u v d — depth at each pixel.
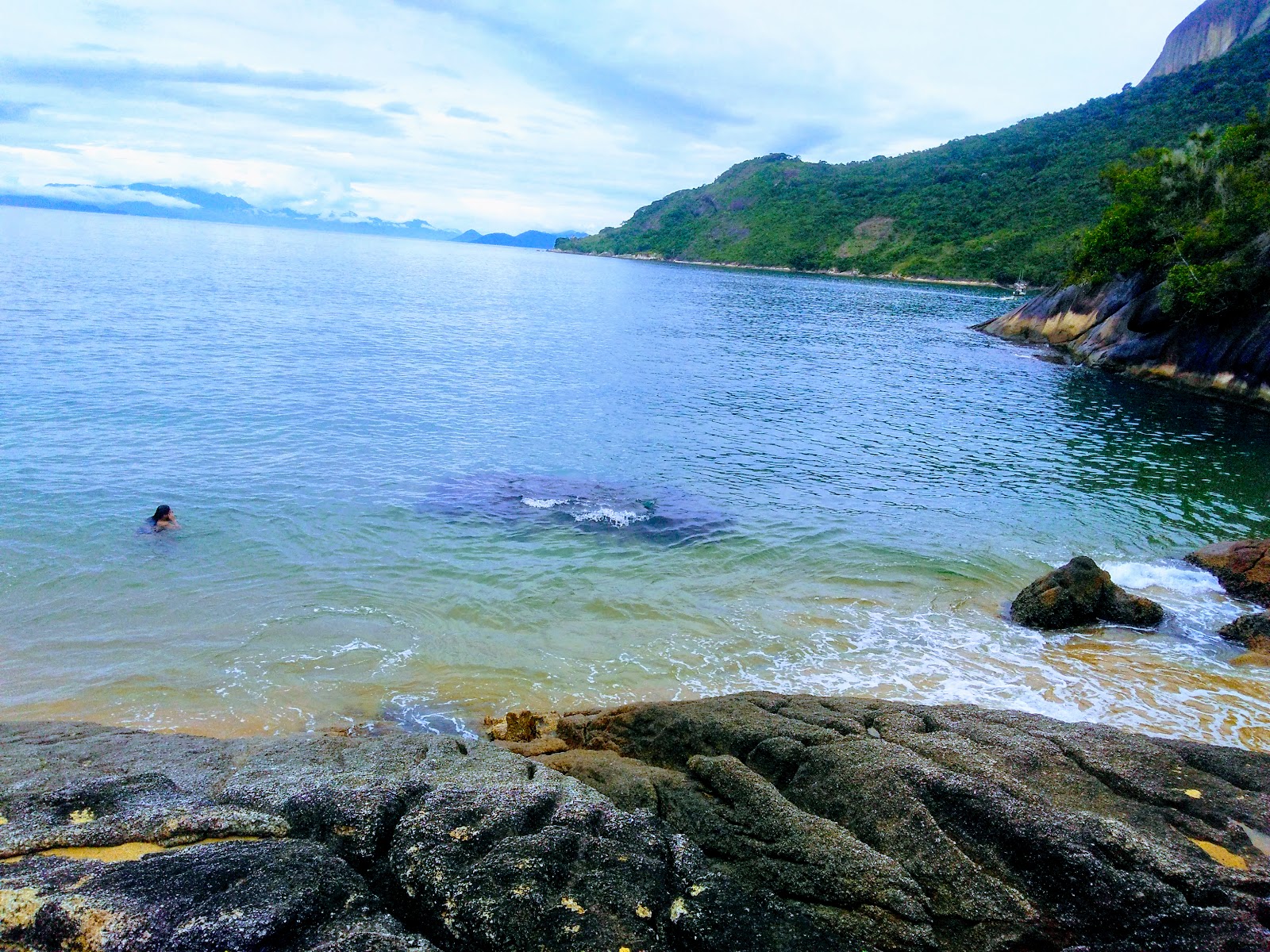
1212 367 37.31
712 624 13.64
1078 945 5.52
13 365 27.97
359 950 4.76
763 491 20.88
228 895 5.05
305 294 64.38
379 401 27.86
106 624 12.46
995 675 12.14
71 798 6.43
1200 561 16.70
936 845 6.30
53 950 4.68
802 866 6.13
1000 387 38.97
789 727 8.34
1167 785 7.28
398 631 12.80
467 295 77.94
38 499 16.72
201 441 21.53
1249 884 5.85
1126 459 25.66
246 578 14.28
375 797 6.42
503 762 7.94
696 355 45.81
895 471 23.41
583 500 19.30
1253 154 41.84
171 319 42.22
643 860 5.92
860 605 14.62
